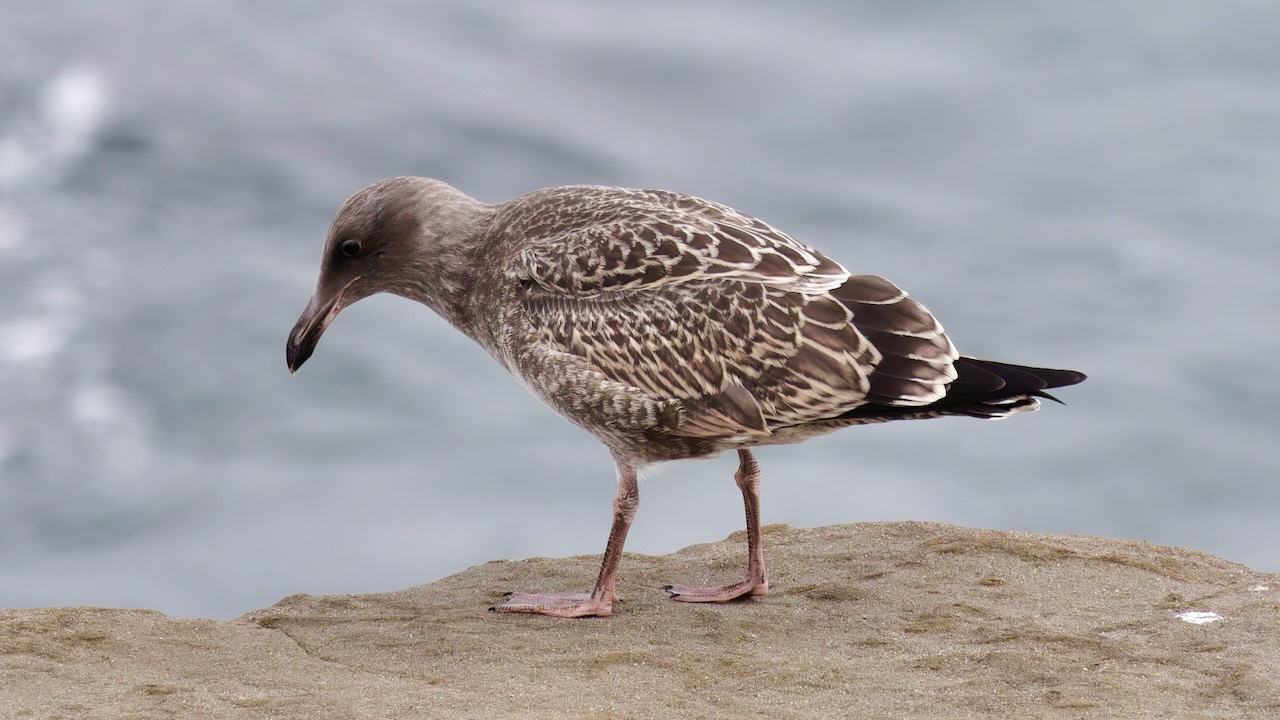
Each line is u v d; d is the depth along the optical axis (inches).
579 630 322.7
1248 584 337.1
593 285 336.2
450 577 377.1
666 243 332.8
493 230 359.9
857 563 366.9
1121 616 317.4
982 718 255.8
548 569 382.6
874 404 319.0
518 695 270.1
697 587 358.0
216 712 255.8
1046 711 257.8
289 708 258.8
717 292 326.0
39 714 252.4
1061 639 298.2
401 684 277.0
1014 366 316.8
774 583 356.2
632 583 366.0
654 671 286.5
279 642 307.4
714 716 257.3
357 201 366.9
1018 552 363.6
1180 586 339.3
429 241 363.3
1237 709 256.8
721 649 304.5
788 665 287.6
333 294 371.2
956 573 352.5
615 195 351.9
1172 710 256.7
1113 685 268.5
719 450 338.6
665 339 327.6
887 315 319.9
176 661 289.3
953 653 292.4
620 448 342.3
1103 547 371.6
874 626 317.1
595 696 269.6
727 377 324.2
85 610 316.8
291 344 371.6
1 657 283.1
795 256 331.6
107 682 272.2
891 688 273.3
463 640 312.8
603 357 333.4
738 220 343.3
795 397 321.1
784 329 321.1
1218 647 289.7
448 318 373.4
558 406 345.7
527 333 344.2
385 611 340.5
